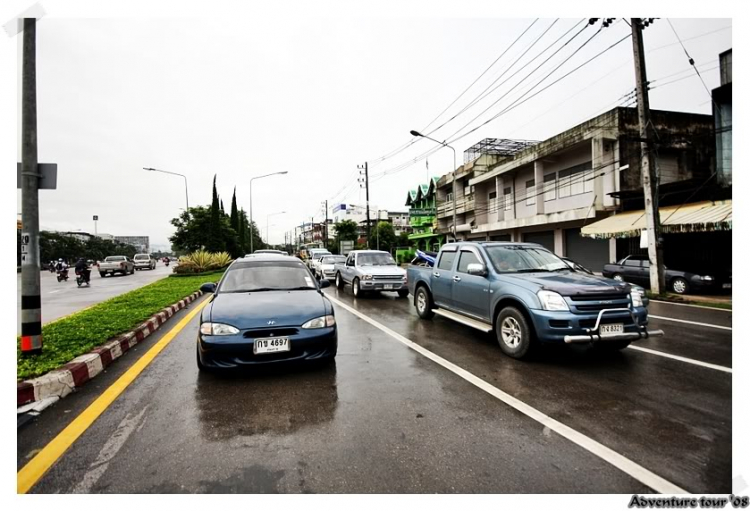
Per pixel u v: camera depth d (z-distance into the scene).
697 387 3.71
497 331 5.03
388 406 3.30
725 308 8.88
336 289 13.82
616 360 4.63
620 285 4.53
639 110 11.34
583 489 2.18
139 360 4.73
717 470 2.33
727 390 3.63
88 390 3.71
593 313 4.25
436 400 3.43
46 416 3.12
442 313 6.61
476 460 2.46
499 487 2.20
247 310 4.10
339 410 3.23
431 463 2.43
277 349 3.87
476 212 27.44
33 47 4.48
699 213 12.13
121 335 5.42
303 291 4.96
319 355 4.09
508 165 22.20
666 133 17.42
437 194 35.50
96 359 4.29
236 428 2.90
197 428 2.91
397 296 11.59
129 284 18.36
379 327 6.73
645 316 4.45
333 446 2.64
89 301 11.24
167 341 5.75
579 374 4.13
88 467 2.39
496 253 5.70
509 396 3.52
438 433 2.82
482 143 29.02
